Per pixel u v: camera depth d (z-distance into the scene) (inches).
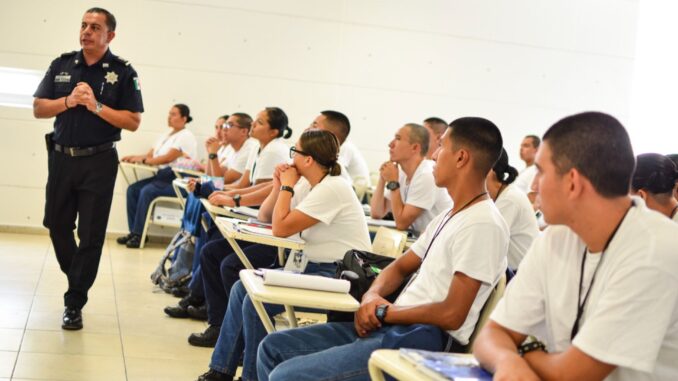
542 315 61.4
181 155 265.1
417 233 165.0
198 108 278.1
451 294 79.4
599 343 52.6
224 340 112.9
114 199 277.4
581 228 56.2
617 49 297.4
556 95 295.1
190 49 276.2
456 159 84.4
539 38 292.5
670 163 81.1
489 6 288.8
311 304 80.4
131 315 163.2
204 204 162.4
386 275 92.8
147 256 245.0
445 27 287.1
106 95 147.3
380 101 285.9
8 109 267.6
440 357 58.5
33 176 270.4
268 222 142.1
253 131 188.4
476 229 80.5
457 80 289.1
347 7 282.2
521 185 239.5
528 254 62.7
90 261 147.8
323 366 77.2
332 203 120.1
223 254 147.4
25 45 266.4
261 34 279.0
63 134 145.9
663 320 52.5
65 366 122.6
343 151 247.8
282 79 280.8
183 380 122.6
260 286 83.3
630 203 55.9
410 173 165.9
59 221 149.9
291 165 127.0
